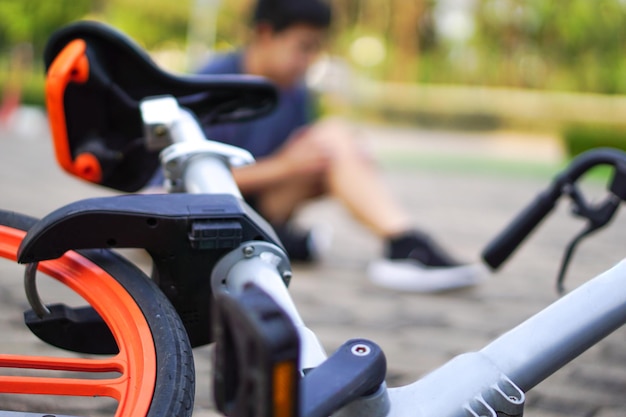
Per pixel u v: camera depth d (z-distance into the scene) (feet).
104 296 2.30
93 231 2.18
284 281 2.26
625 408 4.22
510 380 2.09
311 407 1.74
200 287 2.31
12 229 2.49
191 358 2.12
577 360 4.96
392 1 62.69
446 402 2.02
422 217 12.01
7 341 4.62
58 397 3.86
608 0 54.19
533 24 56.29
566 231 10.61
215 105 3.32
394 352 5.21
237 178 7.52
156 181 5.42
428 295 6.86
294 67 7.38
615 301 2.24
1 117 32.22
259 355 1.38
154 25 79.36
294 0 7.11
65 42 3.07
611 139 31.27
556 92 56.44
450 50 61.31
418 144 32.30
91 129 3.08
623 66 54.85
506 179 18.95
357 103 40.16
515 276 7.66
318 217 12.05
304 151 7.57
